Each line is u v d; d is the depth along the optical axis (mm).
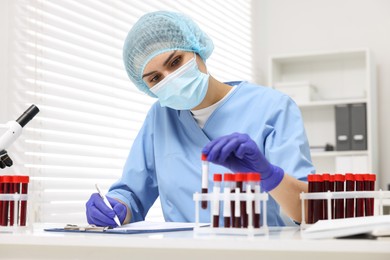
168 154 1620
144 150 1705
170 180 1586
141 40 1568
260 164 1101
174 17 1592
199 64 1604
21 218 1145
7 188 1141
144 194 1678
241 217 977
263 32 4180
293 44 4066
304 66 3979
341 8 3920
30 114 1273
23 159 2074
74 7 2396
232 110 1590
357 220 906
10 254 1050
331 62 3906
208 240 865
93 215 1274
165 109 1705
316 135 3863
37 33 2201
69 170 2324
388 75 3754
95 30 2512
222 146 1046
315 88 3887
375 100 3699
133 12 2775
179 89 1525
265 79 4191
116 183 1674
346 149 3561
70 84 2352
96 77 2508
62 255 1016
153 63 1563
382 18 3803
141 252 963
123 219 1372
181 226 1221
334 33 3932
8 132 1231
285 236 931
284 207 1250
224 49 3668
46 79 2232
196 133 1616
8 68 2064
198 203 1048
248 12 4070
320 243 809
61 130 2273
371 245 783
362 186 1162
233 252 901
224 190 993
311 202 1118
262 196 978
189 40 1547
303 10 4047
